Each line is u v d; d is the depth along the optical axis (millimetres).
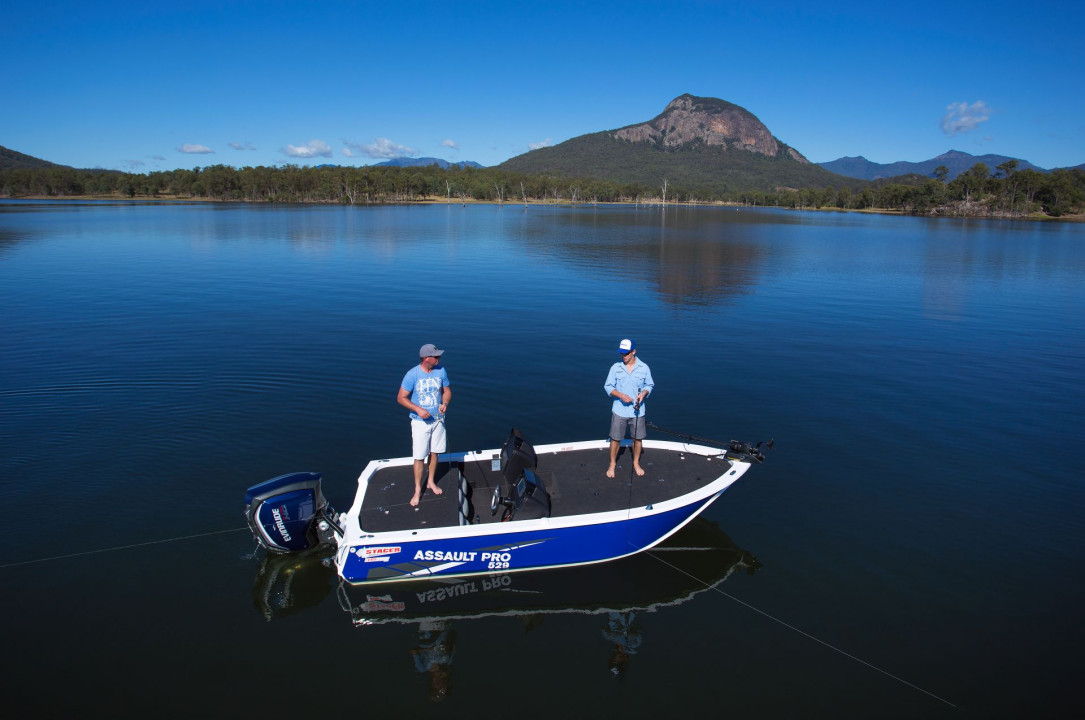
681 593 7160
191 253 40562
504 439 11109
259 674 5762
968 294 29438
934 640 6359
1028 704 5586
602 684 5762
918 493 9367
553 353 17078
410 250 45344
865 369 16094
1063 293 29906
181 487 8992
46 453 9969
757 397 13664
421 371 7617
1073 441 11383
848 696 5633
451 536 7070
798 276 35094
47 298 24125
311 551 7754
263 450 10273
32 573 7008
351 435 10961
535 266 37250
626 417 8242
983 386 14734
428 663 6004
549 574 7578
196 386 13586
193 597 6793
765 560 7746
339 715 5324
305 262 37312
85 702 5352
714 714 5418
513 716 5363
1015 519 8656
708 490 8078
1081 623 6602
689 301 26094
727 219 115875
